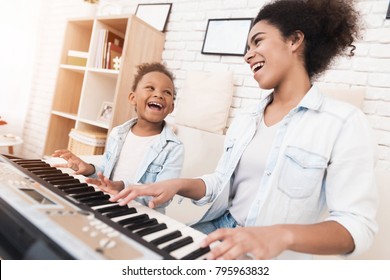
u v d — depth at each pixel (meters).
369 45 1.23
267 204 0.69
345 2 0.73
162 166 1.10
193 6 1.74
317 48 0.74
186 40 1.74
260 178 0.76
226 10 1.62
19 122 2.62
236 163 0.80
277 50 0.70
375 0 1.23
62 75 2.04
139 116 1.17
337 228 0.53
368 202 0.58
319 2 0.70
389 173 1.03
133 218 0.53
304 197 0.67
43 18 2.61
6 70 2.46
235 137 0.88
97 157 1.32
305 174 0.67
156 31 1.74
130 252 0.40
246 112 0.92
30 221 0.42
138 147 1.14
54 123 2.06
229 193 0.83
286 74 0.73
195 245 0.49
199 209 1.33
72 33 2.05
